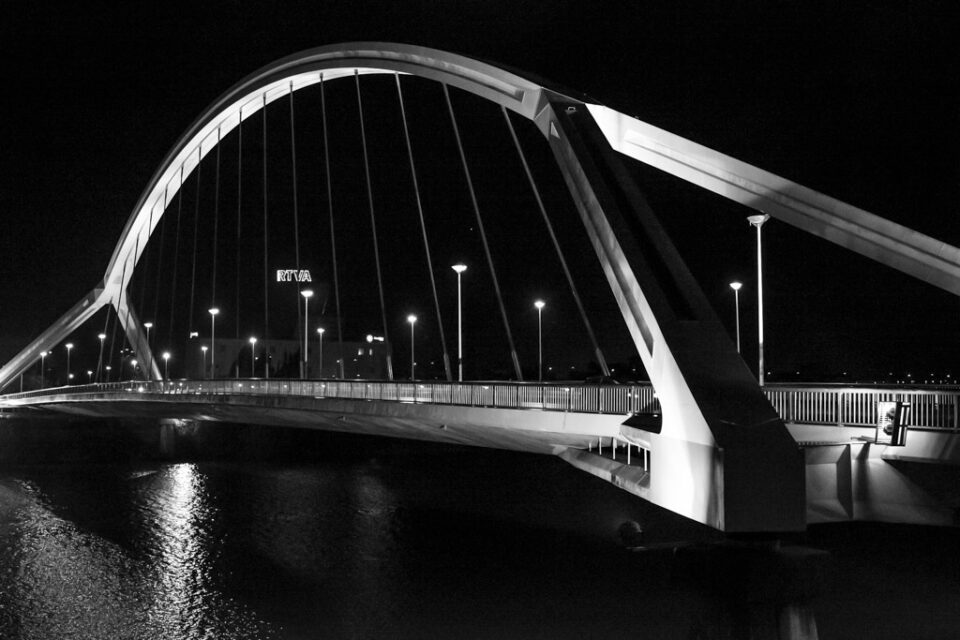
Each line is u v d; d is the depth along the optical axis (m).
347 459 50.34
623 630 15.58
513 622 17.11
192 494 39.16
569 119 19.95
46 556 26.58
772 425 11.69
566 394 18.05
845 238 17.30
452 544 25.16
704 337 13.24
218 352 96.25
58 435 60.12
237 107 45.88
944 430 13.12
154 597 21.52
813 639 12.80
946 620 12.75
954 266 15.43
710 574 14.40
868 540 14.33
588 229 17.39
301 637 17.62
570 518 27.55
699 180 19.64
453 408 20.62
